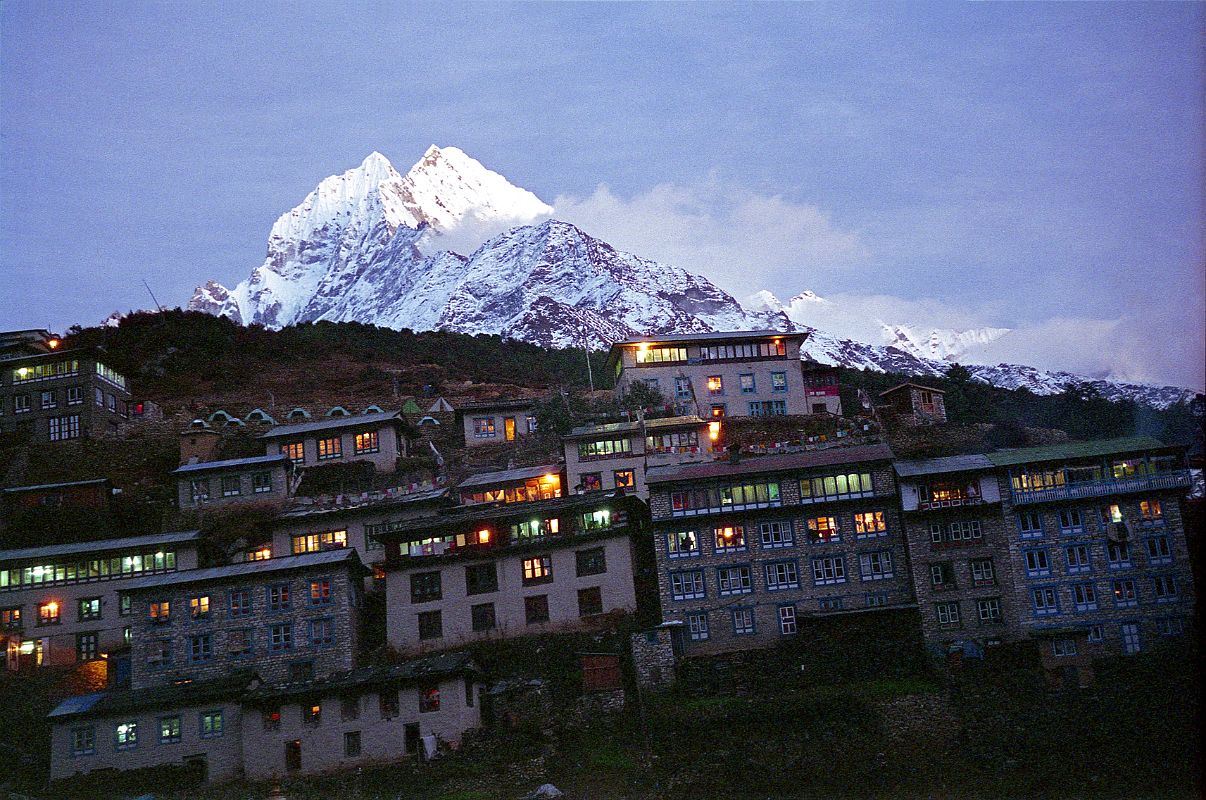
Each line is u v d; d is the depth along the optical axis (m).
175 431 121.81
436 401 135.00
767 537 79.44
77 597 87.06
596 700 70.31
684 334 123.69
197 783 69.56
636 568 82.06
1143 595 73.88
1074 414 116.81
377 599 85.00
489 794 63.41
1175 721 63.09
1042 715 66.12
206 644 78.44
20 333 144.75
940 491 77.75
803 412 118.44
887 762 63.66
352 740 69.31
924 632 73.81
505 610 80.06
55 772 70.00
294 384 149.38
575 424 111.38
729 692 71.38
